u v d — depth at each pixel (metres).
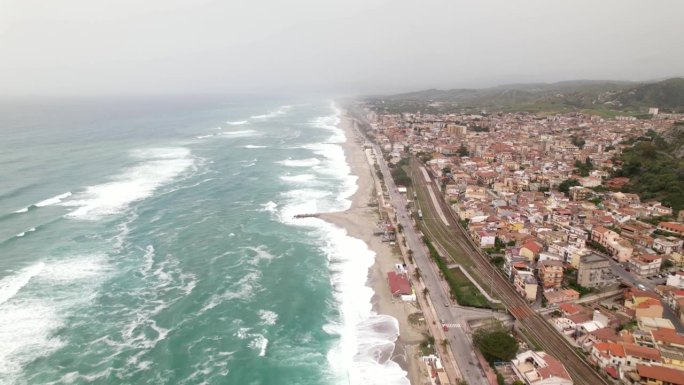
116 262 94.12
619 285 84.50
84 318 74.06
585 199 134.38
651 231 104.56
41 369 61.97
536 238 103.62
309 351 67.00
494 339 63.19
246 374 61.97
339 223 119.88
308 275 90.50
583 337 68.06
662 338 63.62
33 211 123.38
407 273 91.38
